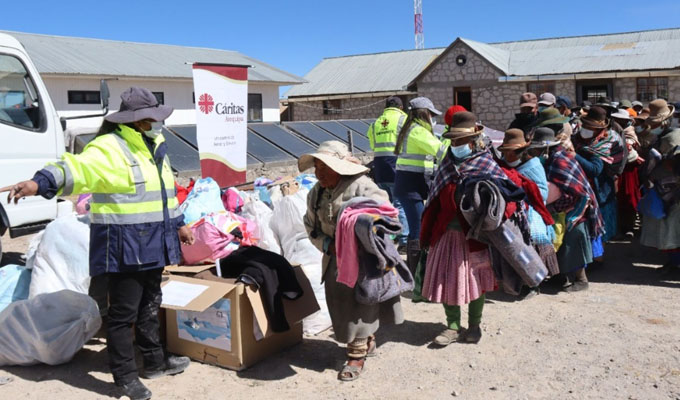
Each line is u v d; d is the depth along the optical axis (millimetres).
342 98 35312
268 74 31828
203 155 6793
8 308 4172
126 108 3557
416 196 6180
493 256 4457
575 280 5836
